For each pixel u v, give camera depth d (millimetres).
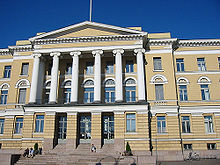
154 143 32625
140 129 31375
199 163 27609
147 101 34625
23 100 37438
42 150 32031
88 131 34375
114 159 26531
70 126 32562
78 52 35812
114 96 35906
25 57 39188
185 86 36312
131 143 31016
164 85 35250
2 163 26531
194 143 33219
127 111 32344
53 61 35906
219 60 37406
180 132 33281
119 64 34688
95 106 32812
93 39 36000
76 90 34250
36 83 35344
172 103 34250
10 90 37844
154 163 24953
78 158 28078
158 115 34000
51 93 34344
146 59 36625
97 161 26609
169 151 31984
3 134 35688
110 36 35469
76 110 33062
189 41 37469
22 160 27859
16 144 35094
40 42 36781
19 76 38250
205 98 35781
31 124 33562
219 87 35938
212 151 32656
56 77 35156
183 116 34656
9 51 40688
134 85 35938
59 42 36531
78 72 36125
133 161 25312
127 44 35500
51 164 26297
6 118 36406
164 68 36062
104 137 33750
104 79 36688
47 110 33562
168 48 36906
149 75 35875
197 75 36500
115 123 31922
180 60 37750
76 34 36781
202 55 37531
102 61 37781
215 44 37750
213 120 34188
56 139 33719
